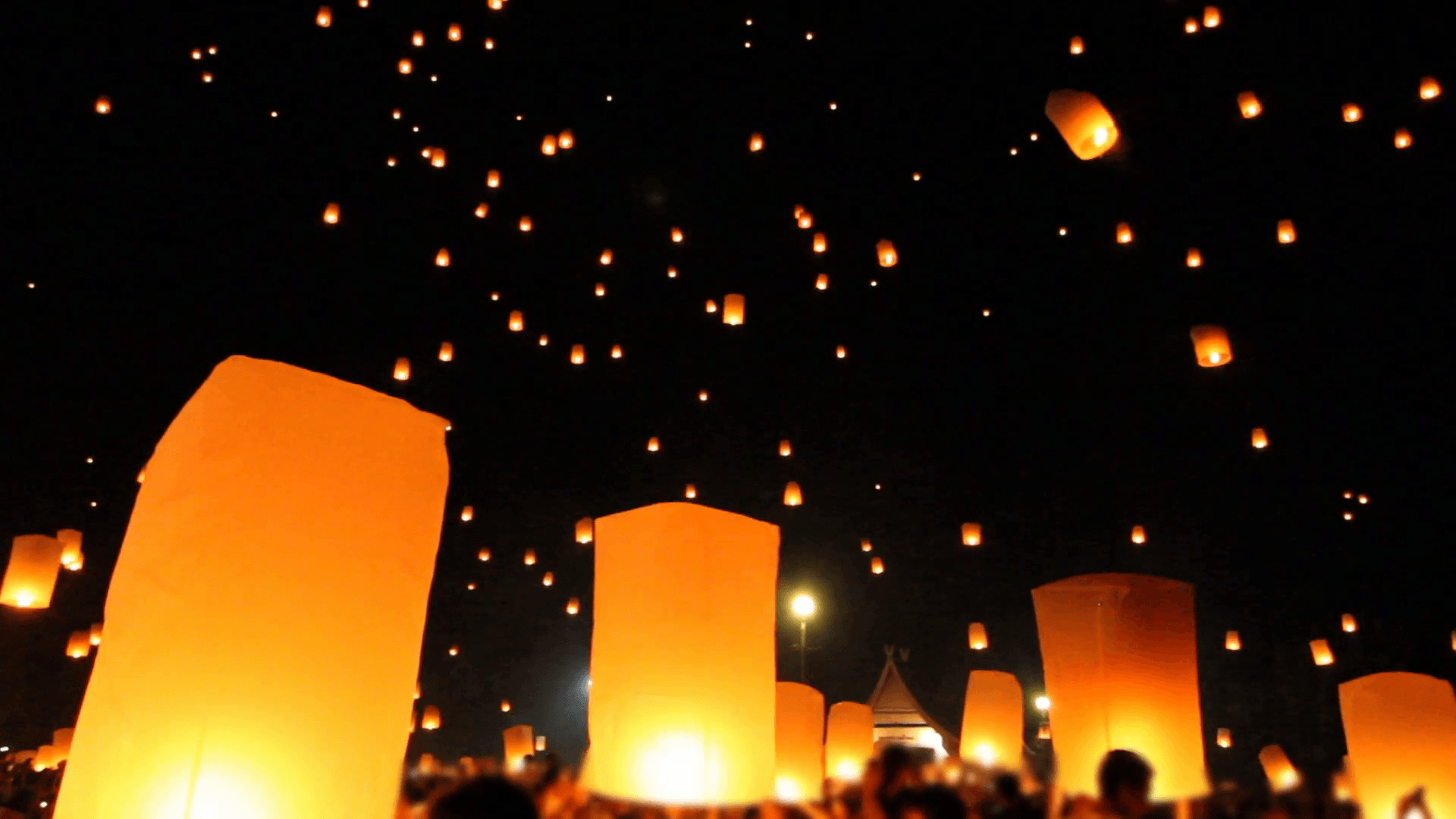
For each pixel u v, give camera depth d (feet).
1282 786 23.71
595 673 17.76
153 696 9.51
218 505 9.92
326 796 9.83
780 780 25.32
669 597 17.40
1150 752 21.86
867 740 29.19
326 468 10.40
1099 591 22.91
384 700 10.38
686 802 16.62
